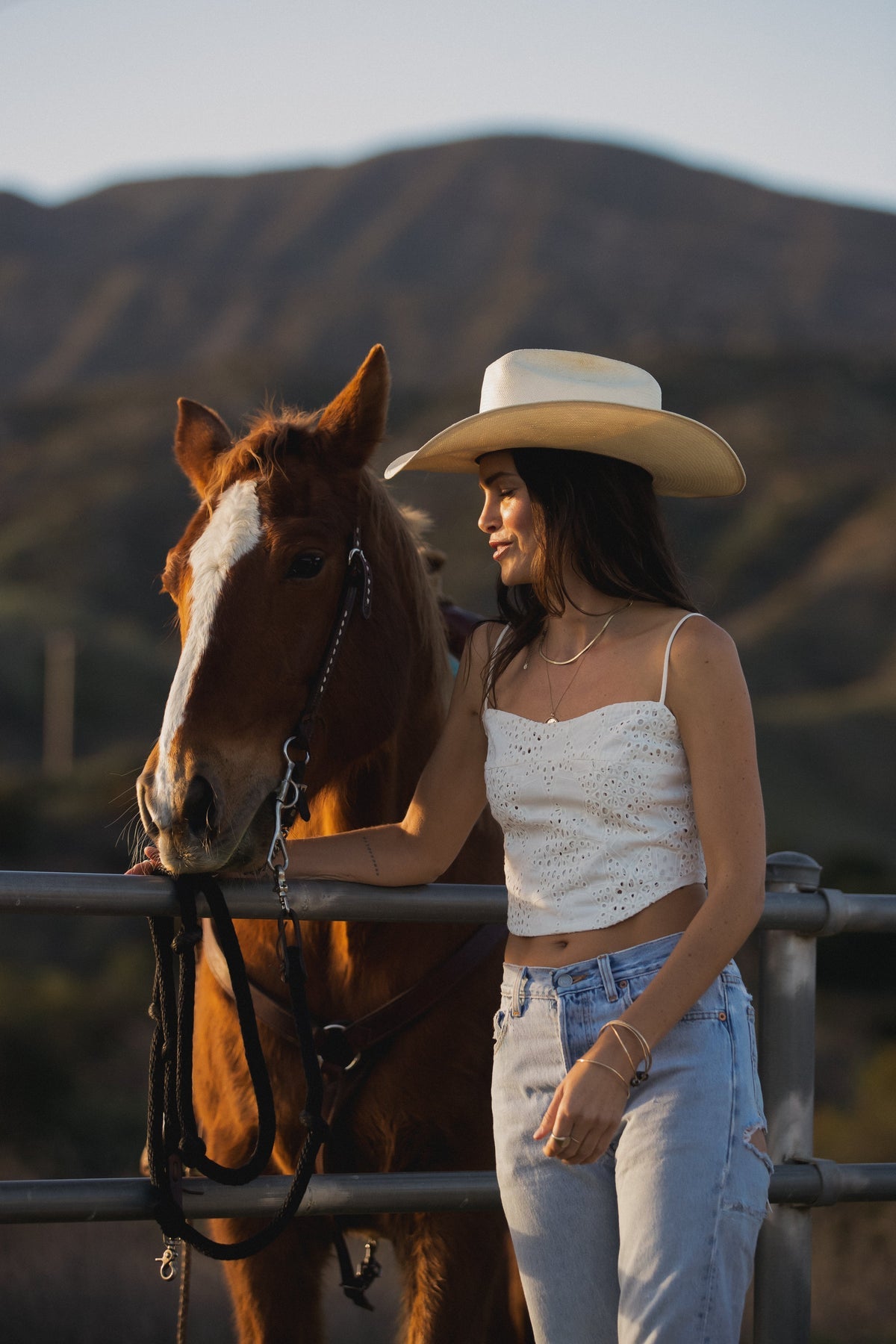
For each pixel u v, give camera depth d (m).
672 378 157.12
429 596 3.72
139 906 2.81
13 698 86.69
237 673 2.97
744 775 2.54
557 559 2.73
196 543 3.12
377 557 3.39
